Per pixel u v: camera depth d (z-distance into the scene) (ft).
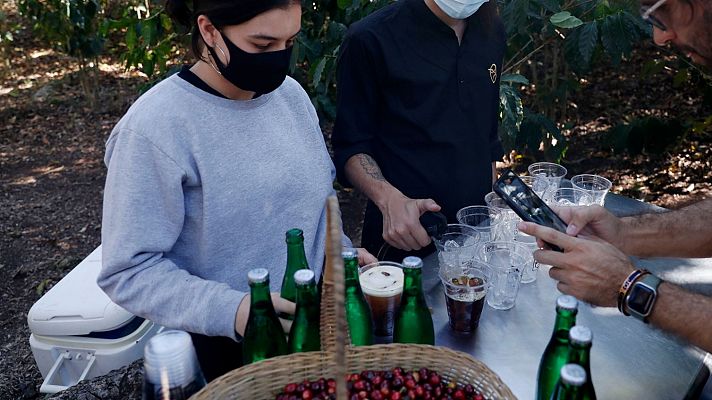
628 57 9.95
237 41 4.63
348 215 14.82
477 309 4.94
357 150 7.02
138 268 4.66
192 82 4.90
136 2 16.52
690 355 4.78
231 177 4.94
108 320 7.95
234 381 3.81
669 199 14.30
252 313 4.34
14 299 12.72
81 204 16.15
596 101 18.51
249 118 5.08
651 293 4.49
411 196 7.24
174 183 4.67
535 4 10.02
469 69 7.08
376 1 10.36
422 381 4.05
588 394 3.66
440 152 7.14
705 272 5.98
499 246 5.57
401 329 4.65
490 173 7.68
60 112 21.26
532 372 4.58
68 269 13.57
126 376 7.10
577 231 5.30
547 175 6.90
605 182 6.59
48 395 8.36
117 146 4.70
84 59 21.31
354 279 4.62
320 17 11.69
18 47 26.23
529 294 5.58
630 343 4.93
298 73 12.01
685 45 4.70
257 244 5.18
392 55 6.86
